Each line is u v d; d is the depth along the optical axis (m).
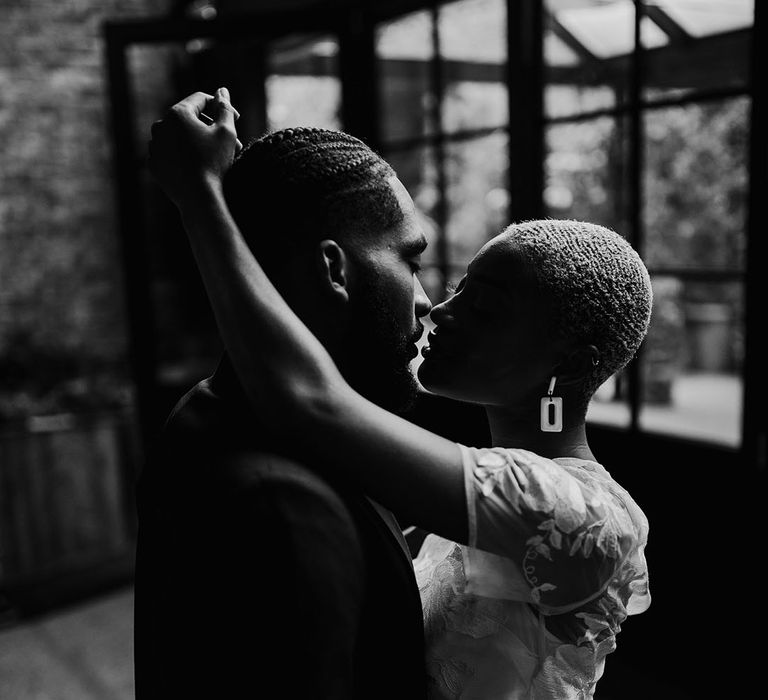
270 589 0.61
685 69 2.45
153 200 4.38
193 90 4.49
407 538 1.10
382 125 3.23
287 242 0.67
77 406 3.96
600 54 2.62
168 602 0.69
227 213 0.66
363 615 0.67
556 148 2.79
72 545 3.74
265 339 0.63
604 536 0.72
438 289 3.19
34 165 4.38
